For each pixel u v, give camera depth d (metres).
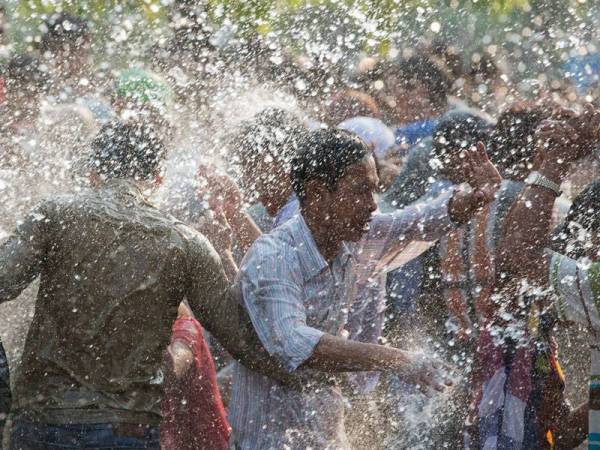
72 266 9.94
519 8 21.95
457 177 13.85
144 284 9.97
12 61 16.05
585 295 10.66
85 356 9.94
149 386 10.08
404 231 11.41
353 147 10.38
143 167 10.34
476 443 12.27
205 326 10.43
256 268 10.41
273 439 10.74
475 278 13.09
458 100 17.88
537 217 11.22
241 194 12.31
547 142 11.26
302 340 10.17
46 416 9.94
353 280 10.82
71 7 18.06
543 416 11.94
